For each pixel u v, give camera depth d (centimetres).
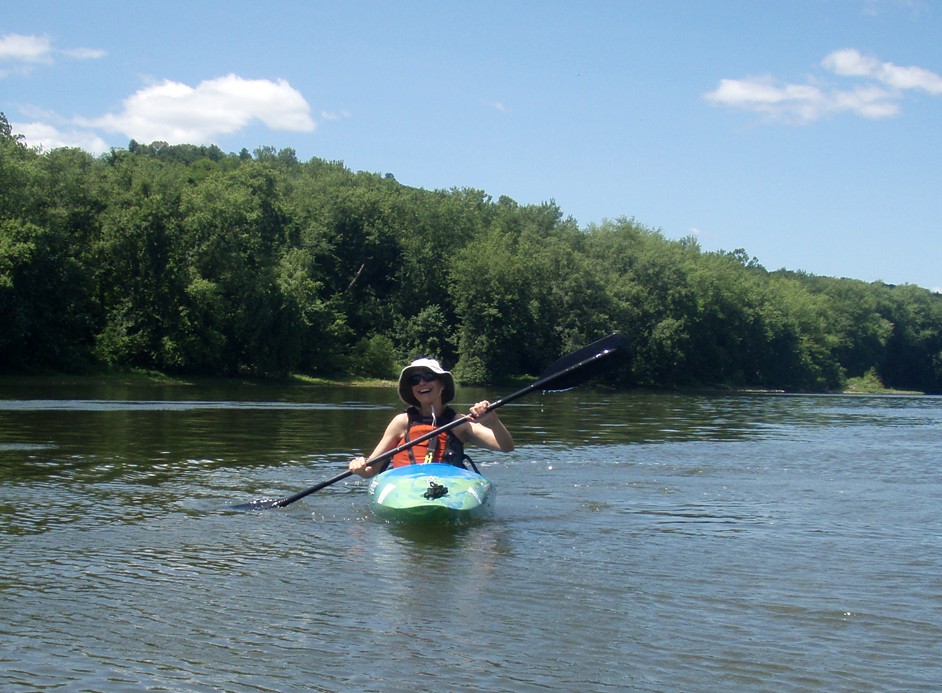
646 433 1769
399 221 5944
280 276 4678
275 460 1141
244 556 594
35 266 3859
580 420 2159
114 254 4203
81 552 601
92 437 1410
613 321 5519
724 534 691
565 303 5478
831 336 7488
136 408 2245
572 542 649
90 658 402
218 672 386
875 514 796
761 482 1012
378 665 396
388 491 740
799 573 566
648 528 710
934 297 9406
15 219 3834
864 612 481
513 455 1266
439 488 722
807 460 1270
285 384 4469
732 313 6266
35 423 1689
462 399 3406
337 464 1105
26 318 3822
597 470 1098
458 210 6006
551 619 463
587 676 386
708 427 2014
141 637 430
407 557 595
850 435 1831
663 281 5731
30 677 379
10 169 3847
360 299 5806
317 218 5847
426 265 5766
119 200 4278
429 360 805
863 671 395
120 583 524
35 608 474
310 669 391
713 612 478
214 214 4384
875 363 8312
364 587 520
